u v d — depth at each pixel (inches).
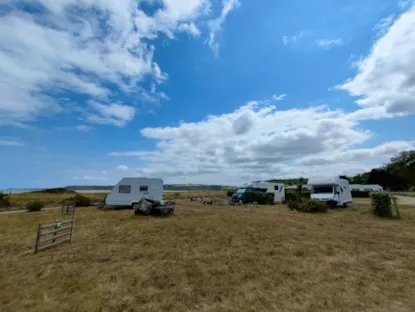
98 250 266.4
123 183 764.6
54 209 802.8
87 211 704.4
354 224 462.6
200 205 948.0
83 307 140.5
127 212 661.3
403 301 152.1
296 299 153.9
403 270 208.8
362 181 2736.2
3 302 146.4
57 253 254.4
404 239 329.4
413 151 2006.6
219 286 173.5
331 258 243.0
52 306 141.3
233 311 138.5
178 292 163.0
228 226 427.5
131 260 232.5
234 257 244.2
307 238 333.4
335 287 172.6
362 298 155.7
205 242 306.5
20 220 512.7
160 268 210.4
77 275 190.9
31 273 195.0
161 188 793.6
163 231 377.1
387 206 574.9
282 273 200.4
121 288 168.2
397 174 2171.5
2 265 214.4
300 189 1171.3
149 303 147.5
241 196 1037.2
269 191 1059.3
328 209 746.2
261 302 149.8
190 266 216.4
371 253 261.1
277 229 402.0
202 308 141.8
